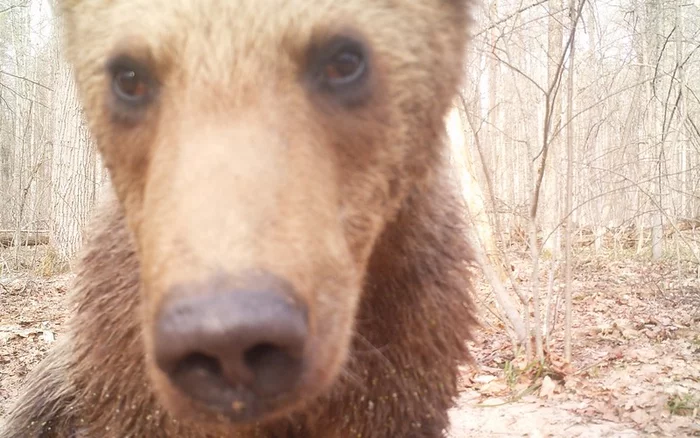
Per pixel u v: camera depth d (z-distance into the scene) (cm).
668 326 146
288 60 37
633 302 173
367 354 50
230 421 29
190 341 26
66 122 268
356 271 41
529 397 105
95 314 54
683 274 217
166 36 37
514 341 122
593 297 182
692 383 105
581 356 124
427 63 45
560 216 130
